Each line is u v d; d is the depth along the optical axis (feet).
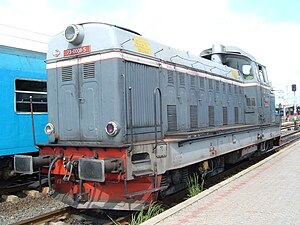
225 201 18.83
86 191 18.47
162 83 21.63
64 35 19.86
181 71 23.98
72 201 18.71
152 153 18.07
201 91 26.71
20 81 28.30
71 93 19.80
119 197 17.80
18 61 28.50
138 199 17.76
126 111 18.39
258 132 37.06
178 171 21.71
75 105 19.66
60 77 20.30
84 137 19.33
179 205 17.98
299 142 55.67
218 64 32.01
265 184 23.24
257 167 30.55
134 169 17.04
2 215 20.93
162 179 19.40
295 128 98.84
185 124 24.06
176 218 15.84
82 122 19.39
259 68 41.63
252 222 15.05
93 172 16.28
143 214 18.22
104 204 17.83
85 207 18.13
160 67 21.48
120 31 18.86
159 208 19.08
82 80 19.29
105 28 18.53
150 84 20.44
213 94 28.89
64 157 18.88
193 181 23.77
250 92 37.35
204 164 24.71
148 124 20.03
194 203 18.51
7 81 27.09
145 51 20.36
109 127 17.88
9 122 26.99
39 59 30.78
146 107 19.97
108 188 17.97
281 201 18.60
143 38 20.75
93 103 18.90
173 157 19.62
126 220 18.30
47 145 19.51
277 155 38.88
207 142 24.08
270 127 42.70
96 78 18.74
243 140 31.99
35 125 29.19
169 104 22.25
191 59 26.35
